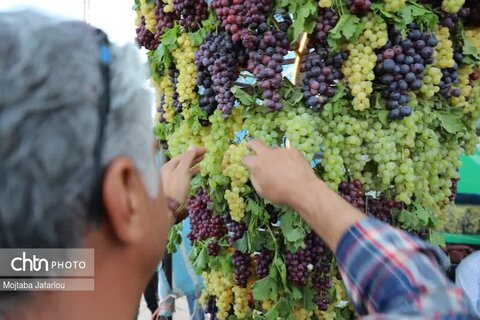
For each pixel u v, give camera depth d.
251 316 1.17
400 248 0.57
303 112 0.97
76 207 0.42
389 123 0.98
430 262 0.55
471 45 1.04
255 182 0.80
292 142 0.94
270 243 1.07
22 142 0.40
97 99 0.43
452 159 1.10
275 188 0.75
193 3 1.06
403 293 0.52
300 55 1.04
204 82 1.07
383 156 0.96
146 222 0.51
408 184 0.97
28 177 0.40
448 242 2.10
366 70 0.93
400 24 0.92
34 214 0.41
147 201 0.51
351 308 1.18
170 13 1.15
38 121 0.40
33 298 0.45
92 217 0.45
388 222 1.06
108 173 0.44
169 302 1.64
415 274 0.53
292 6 0.95
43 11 0.46
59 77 0.41
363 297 0.57
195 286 1.66
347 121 0.96
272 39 0.95
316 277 1.08
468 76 1.07
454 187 1.19
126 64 0.47
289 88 1.00
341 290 1.15
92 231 0.46
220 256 1.20
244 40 0.95
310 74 0.96
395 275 0.54
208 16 1.08
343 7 0.95
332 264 1.07
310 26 0.95
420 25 0.96
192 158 1.01
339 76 0.98
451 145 1.10
